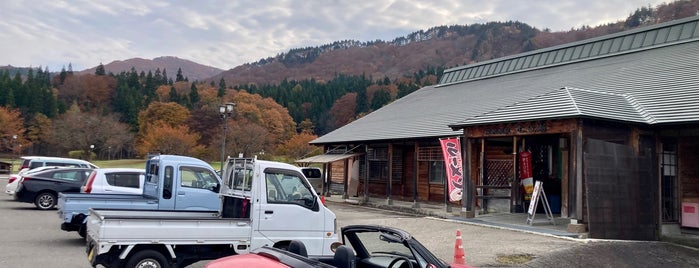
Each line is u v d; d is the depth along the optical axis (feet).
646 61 62.34
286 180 27.86
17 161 202.59
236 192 28.53
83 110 277.64
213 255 25.44
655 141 44.96
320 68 560.61
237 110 203.62
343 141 79.20
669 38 66.49
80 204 35.45
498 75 88.63
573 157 40.65
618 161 41.91
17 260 30.55
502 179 56.54
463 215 51.55
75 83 305.12
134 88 302.25
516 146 54.70
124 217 22.84
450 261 31.89
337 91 338.34
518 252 34.19
